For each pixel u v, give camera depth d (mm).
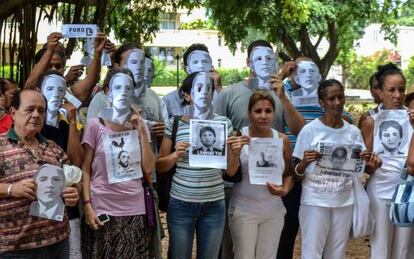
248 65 5703
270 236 5254
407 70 46219
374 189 5320
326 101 5160
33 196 3891
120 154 4617
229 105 5637
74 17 10711
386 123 5277
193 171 4922
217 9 20078
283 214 5285
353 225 5273
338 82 5227
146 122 5109
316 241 5211
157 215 4797
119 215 4594
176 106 5914
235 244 5277
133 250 4594
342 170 5156
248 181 5152
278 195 5137
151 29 16375
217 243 5027
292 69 5926
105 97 5027
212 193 4949
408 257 5465
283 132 5727
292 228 5727
